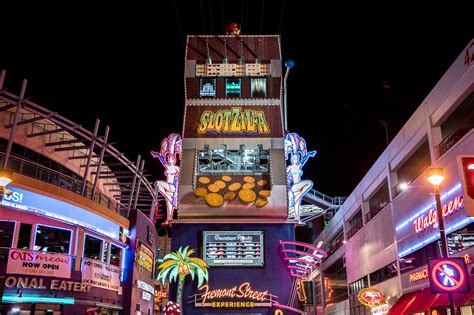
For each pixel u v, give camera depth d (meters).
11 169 35.66
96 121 40.38
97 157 43.28
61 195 35.94
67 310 35.62
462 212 27.55
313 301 79.81
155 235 57.16
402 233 38.25
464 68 27.78
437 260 15.42
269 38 38.66
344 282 61.53
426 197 33.12
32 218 34.25
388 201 44.38
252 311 31.86
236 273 32.69
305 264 32.78
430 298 29.55
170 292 32.25
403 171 40.53
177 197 34.25
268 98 36.88
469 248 26.78
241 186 34.22
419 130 34.81
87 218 38.47
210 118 36.28
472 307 27.20
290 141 36.12
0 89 32.56
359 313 53.03
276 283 32.50
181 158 34.94
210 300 31.92
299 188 34.69
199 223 33.78
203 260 32.84
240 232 33.50
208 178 34.62
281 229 33.72
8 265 31.89
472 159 15.91
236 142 35.69
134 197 55.31
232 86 37.12
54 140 40.91
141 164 49.12
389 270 42.44
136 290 46.44
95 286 38.50
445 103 30.39
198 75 37.28
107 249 42.16
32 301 32.94
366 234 49.81
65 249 36.91
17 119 34.25
